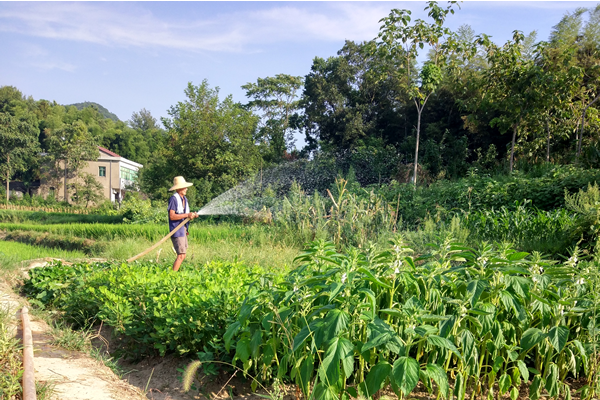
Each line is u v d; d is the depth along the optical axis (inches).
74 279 241.3
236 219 671.1
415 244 347.6
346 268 108.8
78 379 121.6
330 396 100.6
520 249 325.4
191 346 156.3
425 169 831.1
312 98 1391.5
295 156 1446.9
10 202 1998.0
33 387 100.6
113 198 2209.6
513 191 496.7
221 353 150.2
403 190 613.9
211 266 248.5
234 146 991.6
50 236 717.3
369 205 457.7
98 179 2166.6
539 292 122.7
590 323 120.2
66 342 156.6
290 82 1653.5
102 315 180.5
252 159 1008.2
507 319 127.2
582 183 446.9
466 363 108.2
